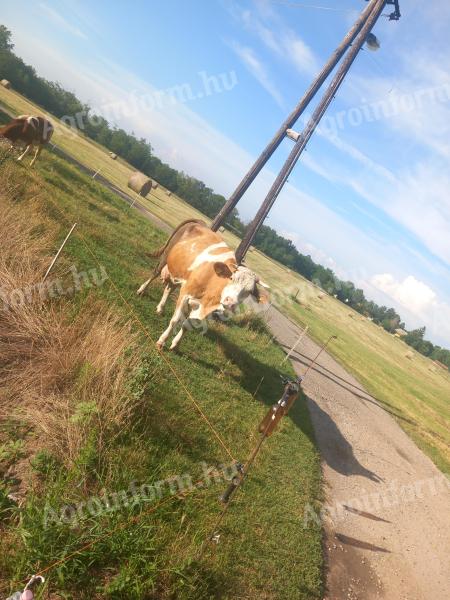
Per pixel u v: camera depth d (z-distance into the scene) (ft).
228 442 23.27
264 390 33.68
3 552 11.32
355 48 40.81
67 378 18.33
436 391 145.79
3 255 23.31
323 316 150.82
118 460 15.97
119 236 45.27
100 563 12.60
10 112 97.19
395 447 45.47
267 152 41.60
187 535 15.58
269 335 55.31
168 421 20.16
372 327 245.45
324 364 66.59
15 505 12.50
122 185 118.21
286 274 202.39
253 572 16.76
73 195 50.26
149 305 32.86
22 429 15.40
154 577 13.02
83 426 15.84
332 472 30.32
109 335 19.97
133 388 18.62
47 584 10.96
